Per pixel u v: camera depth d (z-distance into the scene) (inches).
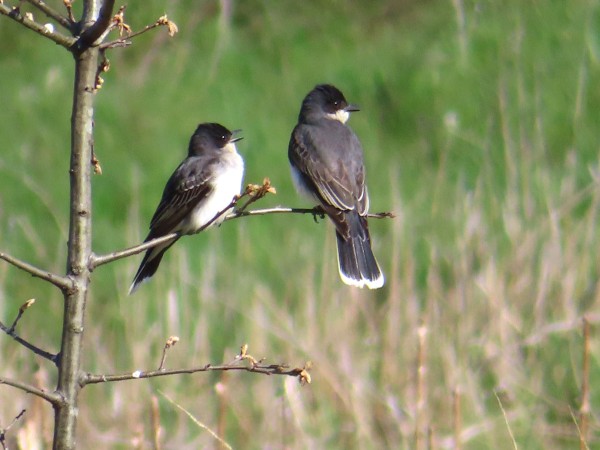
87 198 204.7
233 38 869.8
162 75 828.6
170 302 459.5
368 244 398.0
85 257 204.1
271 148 744.3
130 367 437.1
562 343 458.3
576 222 541.0
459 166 691.4
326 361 423.2
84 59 203.9
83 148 203.9
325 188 407.8
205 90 813.2
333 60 845.8
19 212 662.5
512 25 814.5
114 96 793.6
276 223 634.8
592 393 435.8
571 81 746.8
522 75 763.4
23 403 390.9
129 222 613.9
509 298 474.6
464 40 808.9
